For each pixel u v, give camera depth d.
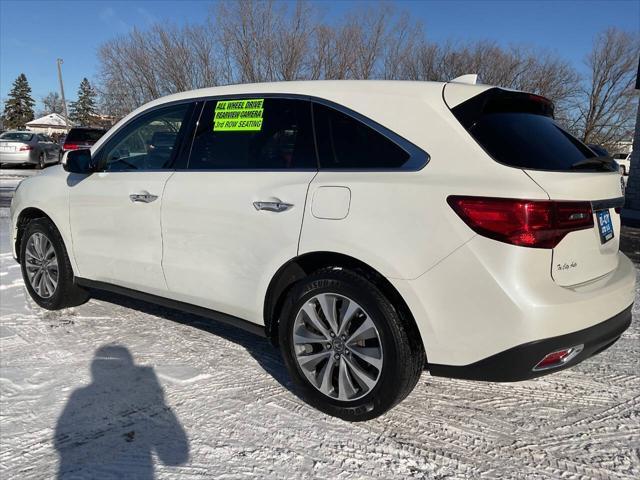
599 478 2.37
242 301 3.09
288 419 2.81
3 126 81.06
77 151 3.92
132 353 3.61
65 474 2.35
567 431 2.74
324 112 2.93
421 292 2.44
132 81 24.14
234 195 3.06
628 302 2.74
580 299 2.36
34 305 4.57
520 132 2.65
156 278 3.51
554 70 25.58
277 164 3.02
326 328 2.78
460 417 2.87
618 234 2.92
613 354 3.71
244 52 21.97
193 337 3.91
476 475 2.38
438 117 2.59
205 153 3.35
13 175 17.16
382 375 2.58
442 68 23.14
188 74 23.25
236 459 2.47
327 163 2.83
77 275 4.11
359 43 22.25
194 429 2.71
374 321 2.58
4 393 3.04
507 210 2.27
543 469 2.43
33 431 2.67
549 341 2.29
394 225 2.50
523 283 2.27
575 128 34.09
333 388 2.79
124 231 3.64
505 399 3.07
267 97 3.18
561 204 2.32
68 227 4.05
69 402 2.95
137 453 2.50
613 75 33.91
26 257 4.43
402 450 2.56
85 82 69.62
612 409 2.96
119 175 3.74
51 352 3.61
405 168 2.59
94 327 4.08
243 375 3.32
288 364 2.92
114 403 2.95
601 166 2.83
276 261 2.88
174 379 3.24
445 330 2.42
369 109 2.78
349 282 2.63
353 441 2.62
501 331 2.30
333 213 2.67
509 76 24.08
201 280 3.25
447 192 2.39
